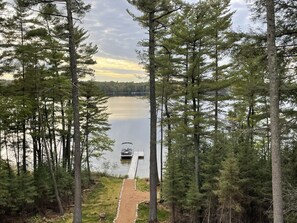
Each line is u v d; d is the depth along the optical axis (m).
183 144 16.14
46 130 21.20
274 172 7.54
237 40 7.99
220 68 16.20
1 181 15.48
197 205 14.97
